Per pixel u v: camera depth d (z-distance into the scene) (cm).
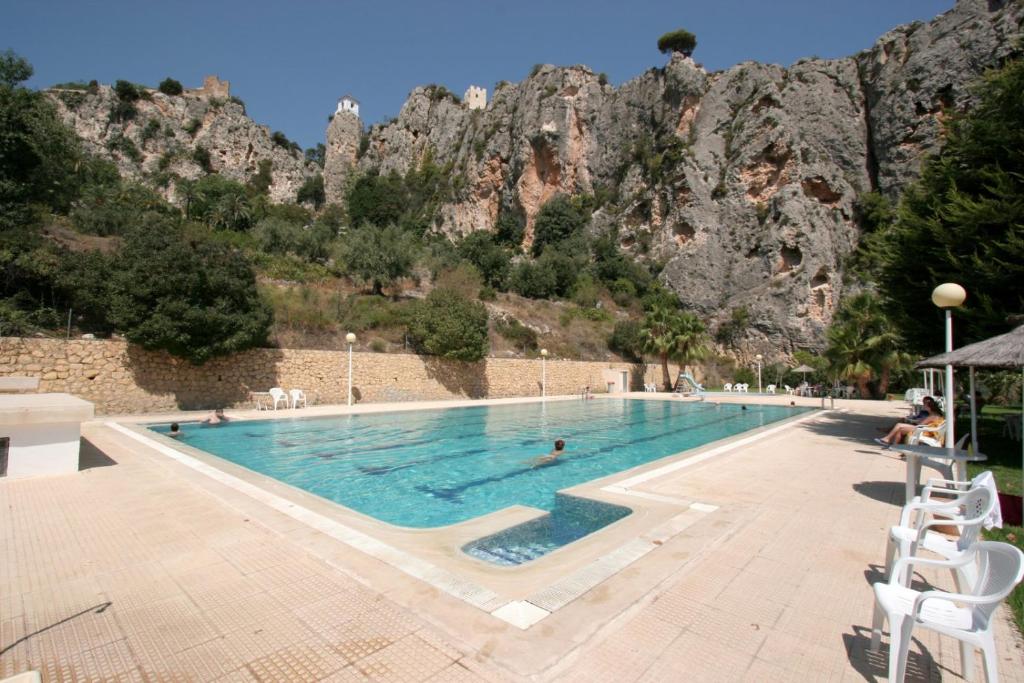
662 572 340
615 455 1052
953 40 4225
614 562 357
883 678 233
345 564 352
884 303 1367
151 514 479
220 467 712
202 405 1559
